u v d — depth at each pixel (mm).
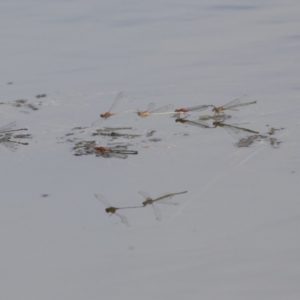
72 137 10641
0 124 11312
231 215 8070
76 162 9695
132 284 6805
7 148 10281
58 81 13570
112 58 15008
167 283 6805
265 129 10641
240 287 6699
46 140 10539
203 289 6688
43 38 16812
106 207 8367
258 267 7012
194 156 9766
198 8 19125
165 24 17578
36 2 20719
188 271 6992
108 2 20328
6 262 7297
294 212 8070
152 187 8852
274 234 7621
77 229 7891
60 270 7098
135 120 11312
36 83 13500
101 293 6684
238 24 17312
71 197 8664
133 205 8391
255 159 9555
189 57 14852
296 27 16703
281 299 6484
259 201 8367
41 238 7734
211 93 12516
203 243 7496
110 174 9273
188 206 8320
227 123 10977
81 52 15539
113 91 12852
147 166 9484
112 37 16625
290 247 7348
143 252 7367
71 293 6703
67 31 17344
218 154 9797
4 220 8164
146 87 12992
